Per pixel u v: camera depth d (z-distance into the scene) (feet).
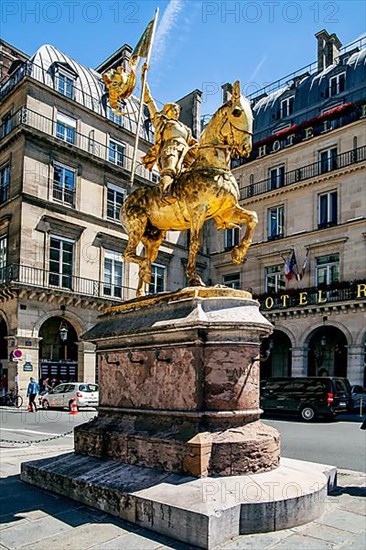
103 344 20.92
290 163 109.50
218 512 13.24
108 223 103.81
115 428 18.90
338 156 100.58
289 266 103.30
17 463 25.44
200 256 120.78
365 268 93.61
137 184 111.24
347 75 110.11
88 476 17.24
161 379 17.83
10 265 88.38
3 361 92.84
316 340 105.70
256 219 19.88
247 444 16.03
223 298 17.54
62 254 95.45
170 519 13.73
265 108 126.11
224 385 16.72
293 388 68.39
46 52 100.42
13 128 92.38
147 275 22.52
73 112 100.58
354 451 36.14
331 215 101.55
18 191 90.48
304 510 14.87
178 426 16.79
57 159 96.37
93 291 98.37
